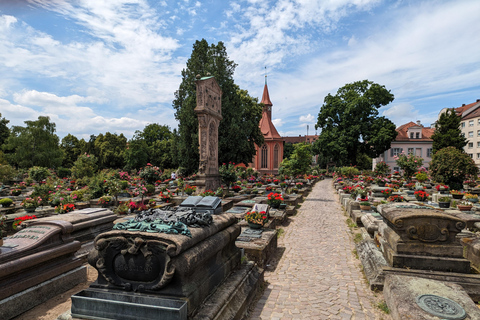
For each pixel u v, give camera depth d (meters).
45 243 4.87
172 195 17.42
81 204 14.30
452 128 42.94
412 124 57.66
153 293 3.42
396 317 3.99
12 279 4.27
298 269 6.82
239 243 7.32
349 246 8.78
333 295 5.30
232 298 4.17
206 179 19.84
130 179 27.31
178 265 3.30
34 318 4.16
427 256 5.30
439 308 3.80
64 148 64.44
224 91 33.03
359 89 51.75
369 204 12.14
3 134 49.47
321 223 12.46
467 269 5.07
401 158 29.44
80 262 5.54
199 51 33.50
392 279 4.75
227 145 31.75
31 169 23.45
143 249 3.42
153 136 68.00
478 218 9.78
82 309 3.41
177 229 3.67
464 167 17.78
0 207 13.18
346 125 48.38
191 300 3.36
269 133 60.81
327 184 38.47
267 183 30.50
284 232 10.83
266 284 5.91
